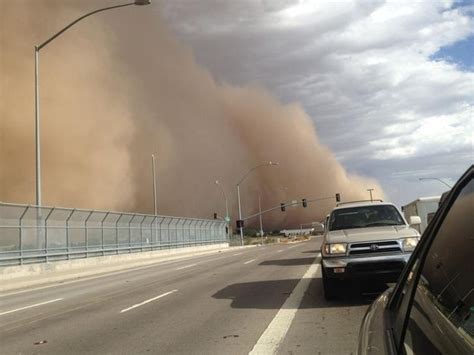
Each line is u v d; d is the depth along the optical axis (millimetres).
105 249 35469
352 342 7176
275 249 39406
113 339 8352
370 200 12523
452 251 2506
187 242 52562
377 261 9641
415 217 10602
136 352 7363
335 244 9992
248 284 14938
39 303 14188
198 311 10648
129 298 13734
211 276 18594
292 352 6875
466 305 2107
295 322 8828
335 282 10391
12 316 11891
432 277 2695
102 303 13070
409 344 2502
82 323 10117
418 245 3225
